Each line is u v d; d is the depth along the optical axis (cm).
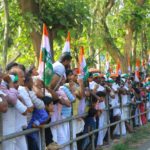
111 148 1066
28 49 1460
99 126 1066
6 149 652
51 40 1156
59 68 816
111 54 1883
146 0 2000
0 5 1155
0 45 1171
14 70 704
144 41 2473
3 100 611
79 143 960
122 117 1270
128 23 1962
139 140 1224
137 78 1495
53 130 803
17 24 1161
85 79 962
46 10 1127
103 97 1048
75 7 1143
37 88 740
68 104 832
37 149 743
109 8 1814
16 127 686
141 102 1506
